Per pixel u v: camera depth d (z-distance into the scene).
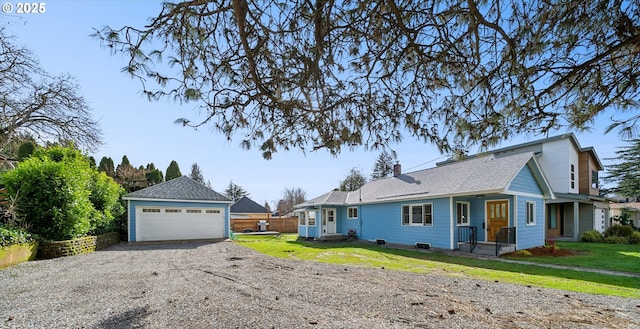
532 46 2.50
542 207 13.72
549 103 2.75
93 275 7.14
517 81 2.68
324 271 7.71
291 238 20.75
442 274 7.39
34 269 7.81
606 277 7.22
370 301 5.01
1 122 12.71
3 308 4.66
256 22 2.46
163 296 5.31
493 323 4.06
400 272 7.61
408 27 2.66
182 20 2.46
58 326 3.94
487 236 12.87
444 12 2.54
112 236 14.31
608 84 2.64
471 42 2.72
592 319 4.21
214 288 5.89
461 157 3.03
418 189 14.91
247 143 3.06
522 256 10.67
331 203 18.72
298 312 4.48
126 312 4.46
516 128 2.87
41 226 9.77
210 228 17.17
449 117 3.00
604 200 18.17
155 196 15.81
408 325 3.99
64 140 14.54
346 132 2.84
